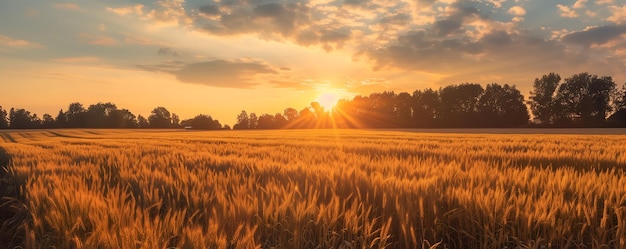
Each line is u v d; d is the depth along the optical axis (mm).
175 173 6855
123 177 6699
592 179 5215
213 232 3375
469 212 3975
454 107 115375
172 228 3637
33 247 3570
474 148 15469
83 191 5078
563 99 104000
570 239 3340
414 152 13086
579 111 100875
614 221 4012
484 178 5672
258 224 3938
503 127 104250
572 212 3889
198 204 4824
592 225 3689
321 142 21266
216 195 4703
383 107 127312
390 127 118312
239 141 23516
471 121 106938
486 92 112312
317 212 4031
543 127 99688
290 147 15953
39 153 14203
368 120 125750
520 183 5297
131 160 10133
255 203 4184
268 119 148375
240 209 4055
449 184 5145
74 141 26531
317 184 5309
